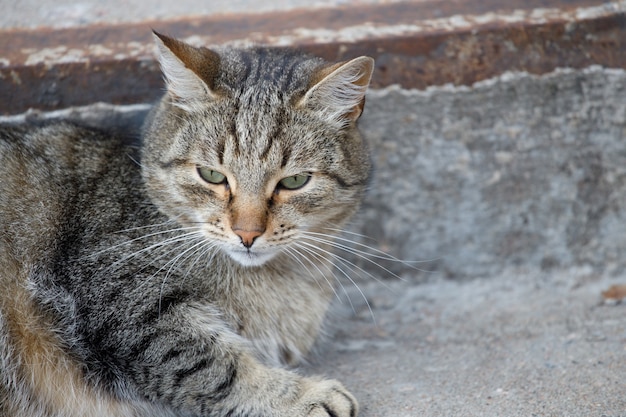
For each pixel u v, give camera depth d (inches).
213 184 160.2
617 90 209.2
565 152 213.6
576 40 207.6
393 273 223.3
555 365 173.0
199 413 156.4
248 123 157.6
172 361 153.6
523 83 207.3
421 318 209.0
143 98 199.5
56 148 170.9
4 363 154.6
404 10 220.1
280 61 172.9
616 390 159.0
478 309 211.0
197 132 159.5
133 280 157.2
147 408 162.4
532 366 173.5
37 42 204.4
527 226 219.9
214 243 160.7
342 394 155.8
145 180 165.8
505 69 206.5
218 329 158.6
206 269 162.4
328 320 198.1
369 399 163.2
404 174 214.8
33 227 159.9
